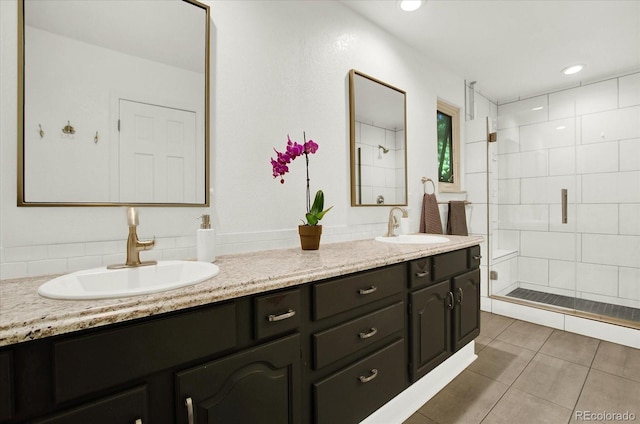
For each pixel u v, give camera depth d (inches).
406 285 58.1
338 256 53.9
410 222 98.3
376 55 87.9
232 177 58.0
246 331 35.2
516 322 106.9
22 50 39.1
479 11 82.2
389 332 53.5
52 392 23.9
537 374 72.6
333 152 76.1
